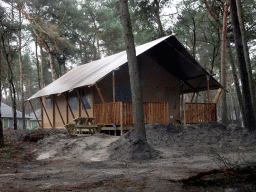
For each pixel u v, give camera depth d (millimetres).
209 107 15875
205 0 18625
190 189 4543
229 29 20578
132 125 13977
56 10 30078
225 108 19203
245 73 11461
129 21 9461
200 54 32969
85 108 15758
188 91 20484
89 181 5555
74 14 31281
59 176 6336
